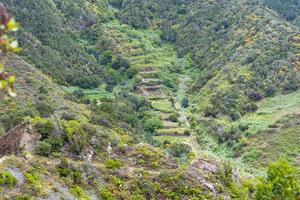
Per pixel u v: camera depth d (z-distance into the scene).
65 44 117.25
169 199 33.03
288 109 85.94
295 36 109.94
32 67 86.06
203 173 37.75
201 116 92.75
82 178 30.86
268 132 78.06
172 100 103.19
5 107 62.22
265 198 14.61
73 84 101.12
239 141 78.69
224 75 105.88
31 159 29.86
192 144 73.62
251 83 99.00
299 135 74.50
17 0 114.19
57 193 26.92
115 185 32.44
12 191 24.38
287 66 101.00
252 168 66.81
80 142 34.91
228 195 36.09
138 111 93.25
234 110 92.12
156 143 71.81
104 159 35.62
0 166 26.95
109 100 91.25
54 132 33.97
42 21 116.00
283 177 14.57
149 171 36.06
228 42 122.25
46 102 67.75
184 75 119.88
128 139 46.38
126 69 120.81
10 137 32.75
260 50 107.75
